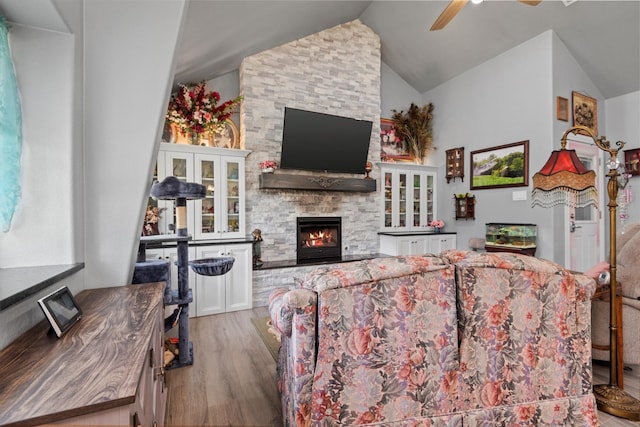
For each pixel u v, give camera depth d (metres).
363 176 4.92
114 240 1.65
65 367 0.79
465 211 4.94
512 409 1.47
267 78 4.27
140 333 1.03
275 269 3.95
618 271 2.19
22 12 1.28
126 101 1.62
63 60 1.46
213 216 3.82
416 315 1.34
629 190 4.33
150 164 1.68
